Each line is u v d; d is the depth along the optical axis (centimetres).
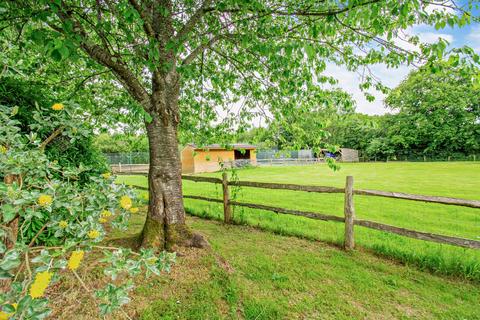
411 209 677
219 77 433
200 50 370
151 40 241
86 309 216
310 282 289
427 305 252
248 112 452
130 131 519
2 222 147
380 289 278
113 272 148
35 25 274
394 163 3091
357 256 359
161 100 330
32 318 104
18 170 149
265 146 434
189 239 347
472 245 288
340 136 4059
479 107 2923
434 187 1042
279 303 248
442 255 331
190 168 2253
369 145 3919
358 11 236
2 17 238
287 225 511
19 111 326
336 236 434
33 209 147
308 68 345
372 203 755
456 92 2958
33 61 356
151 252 167
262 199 816
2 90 322
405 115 3434
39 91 376
